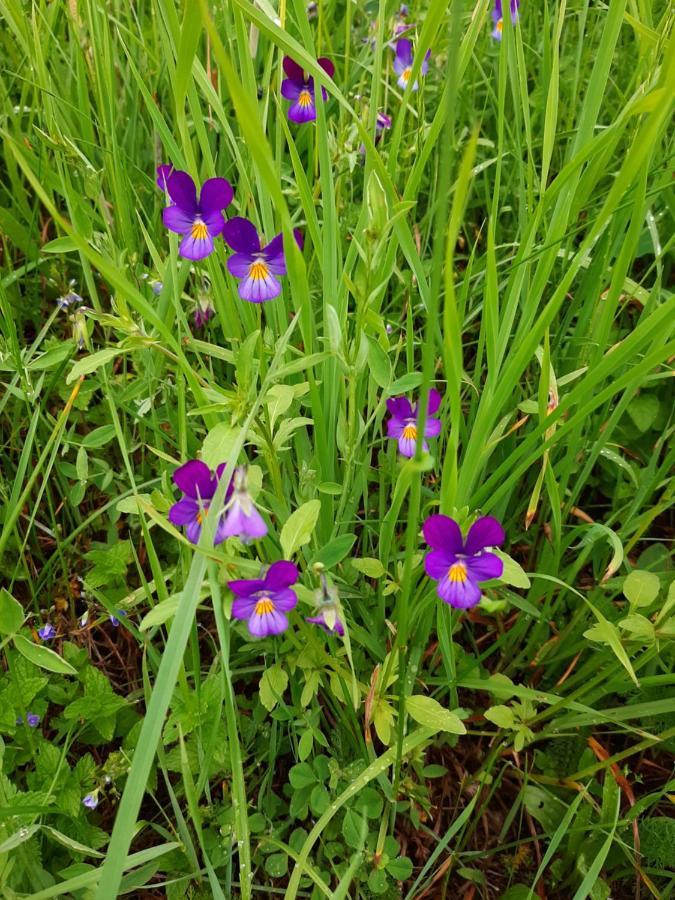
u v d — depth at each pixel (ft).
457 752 0.82
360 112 0.95
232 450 0.52
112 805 0.74
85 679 0.71
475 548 0.56
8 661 0.72
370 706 0.66
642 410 0.95
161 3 0.68
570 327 0.98
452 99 0.39
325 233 0.68
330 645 0.70
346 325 0.70
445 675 0.81
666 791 0.68
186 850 0.63
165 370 0.87
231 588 0.52
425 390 0.46
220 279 0.73
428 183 1.09
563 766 0.79
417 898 0.73
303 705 0.68
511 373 0.61
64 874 0.61
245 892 0.56
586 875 0.64
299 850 0.71
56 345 0.81
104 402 0.95
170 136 0.78
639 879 0.73
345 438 0.67
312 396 0.65
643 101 0.53
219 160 1.00
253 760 0.76
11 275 0.97
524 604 0.78
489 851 0.74
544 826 0.76
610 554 0.88
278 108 0.76
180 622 0.48
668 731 0.69
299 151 1.04
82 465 0.80
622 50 1.17
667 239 1.02
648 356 0.59
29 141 1.03
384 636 0.78
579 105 1.13
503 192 1.03
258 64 1.02
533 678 0.85
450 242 0.45
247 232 0.64
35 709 0.73
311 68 0.60
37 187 0.43
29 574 0.82
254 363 0.67
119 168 0.89
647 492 0.79
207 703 0.66
